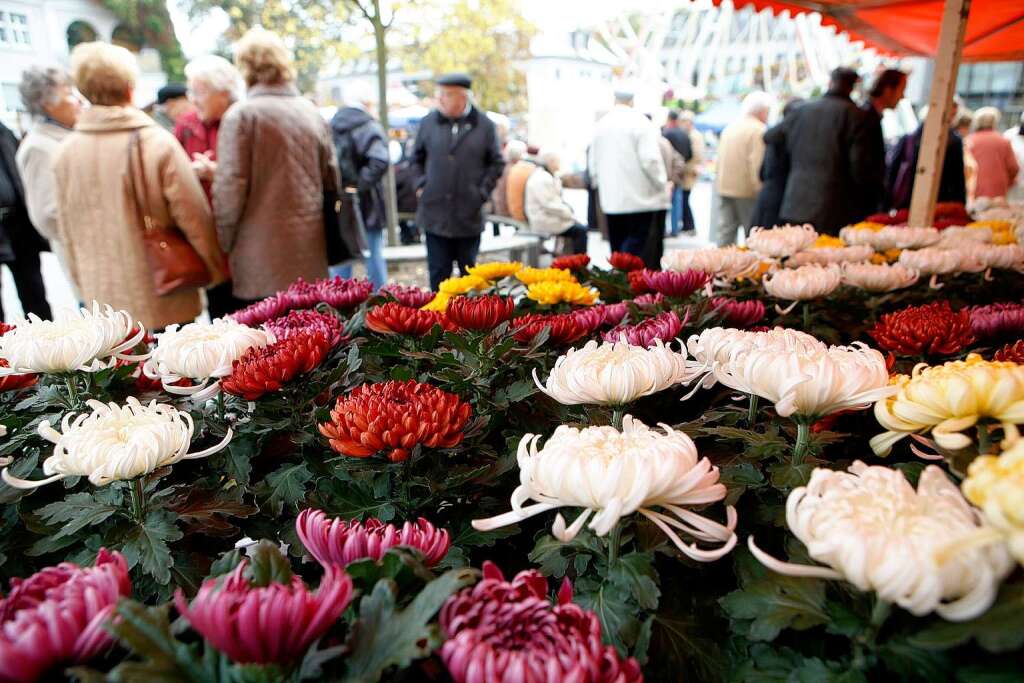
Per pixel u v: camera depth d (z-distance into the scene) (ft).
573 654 1.51
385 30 17.01
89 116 8.73
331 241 10.55
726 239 20.11
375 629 1.70
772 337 2.86
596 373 2.67
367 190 14.67
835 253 6.59
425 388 2.90
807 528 1.75
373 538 2.11
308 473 3.41
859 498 1.76
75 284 9.64
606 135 17.25
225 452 3.55
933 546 1.54
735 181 19.16
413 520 3.12
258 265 9.71
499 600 1.71
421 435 2.62
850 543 1.59
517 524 3.18
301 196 9.71
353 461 2.91
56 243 10.50
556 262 6.88
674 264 5.90
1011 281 6.40
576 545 2.45
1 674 1.51
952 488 1.80
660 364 2.70
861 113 12.33
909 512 1.69
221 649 1.53
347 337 4.30
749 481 2.65
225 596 1.51
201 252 9.39
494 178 14.65
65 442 2.66
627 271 6.91
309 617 1.55
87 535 3.01
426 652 1.56
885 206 16.16
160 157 8.81
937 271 5.93
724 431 2.88
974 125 18.90
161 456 2.67
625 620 2.26
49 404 3.65
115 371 3.86
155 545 2.74
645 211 17.52
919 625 1.77
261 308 5.07
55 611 1.57
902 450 3.53
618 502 1.89
